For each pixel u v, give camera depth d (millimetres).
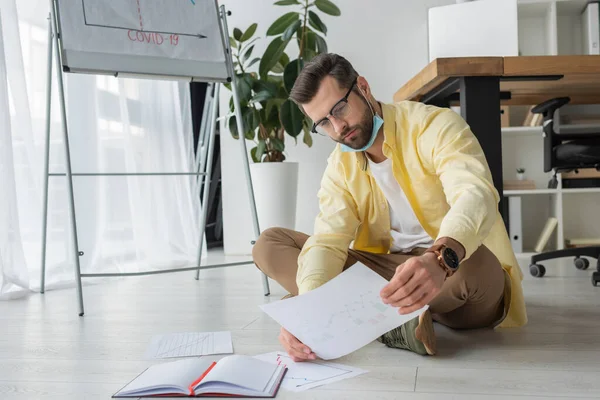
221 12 2605
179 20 2445
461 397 1119
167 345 1602
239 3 4379
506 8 2670
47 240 2857
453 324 1663
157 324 1932
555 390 1146
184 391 1146
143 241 3496
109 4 2311
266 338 1669
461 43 2730
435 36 2773
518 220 3895
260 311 2107
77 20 2240
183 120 4000
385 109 1462
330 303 1313
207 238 4836
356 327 1255
